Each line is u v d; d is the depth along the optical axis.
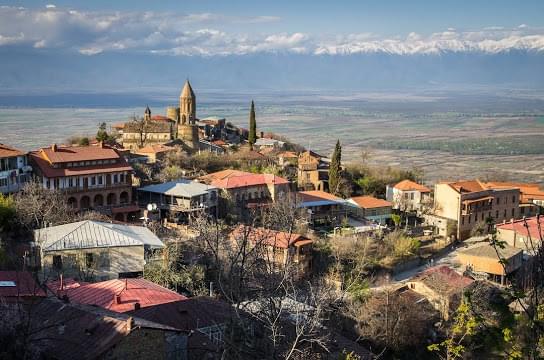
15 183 109.50
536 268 30.20
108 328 43.91
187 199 120.38
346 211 139.00
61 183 113.06
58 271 76.06
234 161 167.50
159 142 178.88
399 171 184.88
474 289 83.38
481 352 55.78
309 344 45.22
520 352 30.22
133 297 60.69
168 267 80.31
